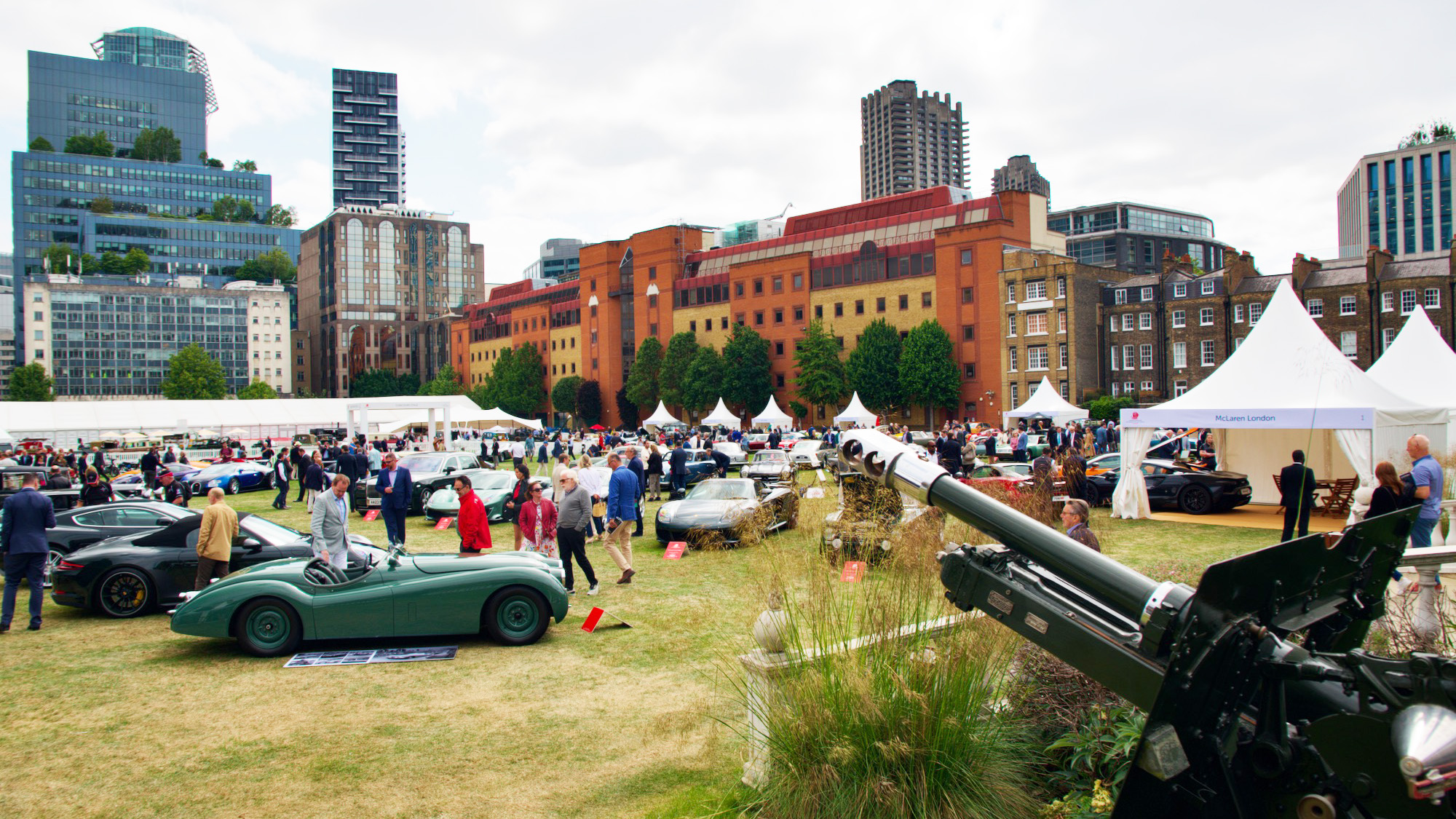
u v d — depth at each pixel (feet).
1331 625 9.72
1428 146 384.47
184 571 33.99
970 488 10.46
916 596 15.44
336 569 28.07
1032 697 15.28
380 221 511.81
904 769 13.00
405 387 465.47
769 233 406.21
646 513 67.62
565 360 335.67
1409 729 6.79
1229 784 7.86
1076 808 12.98
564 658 26.14
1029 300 204.44
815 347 232.53
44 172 587.68
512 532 56.95
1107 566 8.95
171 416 139.54
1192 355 194.49
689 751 18.51
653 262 294.46
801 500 18.66
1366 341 175.01
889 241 239.71
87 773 17.93
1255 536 49.80
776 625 15.02
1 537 31.24
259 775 17.71
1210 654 7.84
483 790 16.85
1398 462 48.01
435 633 27.55
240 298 499.92
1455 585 23.36
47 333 457.27
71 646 28.60
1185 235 398.21
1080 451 78.13
